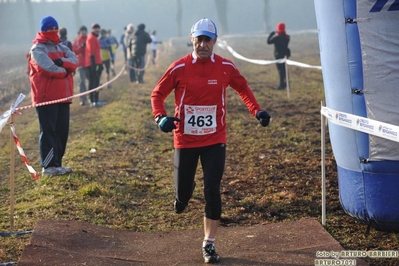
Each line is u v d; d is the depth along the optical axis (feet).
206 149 16.15
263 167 27.30
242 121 40.01
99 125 39.24
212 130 16.05
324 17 18.60
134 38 65.98
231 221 20.20
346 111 18.43
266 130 36.55
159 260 16.61
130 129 37.63
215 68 15.96
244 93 16.66
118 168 27.71
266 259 16.31
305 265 15.75
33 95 25.12
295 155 29.60
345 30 17.95
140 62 66.39
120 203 22.04
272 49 118.11
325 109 18.85
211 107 15.97
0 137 39.22
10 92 57.72
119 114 43.88
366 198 18.62
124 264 16.28
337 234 18.58
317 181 24.59
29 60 25.30
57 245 17.26
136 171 27.32
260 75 72.08
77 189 23.58
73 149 31.76
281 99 50.42
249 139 33.96
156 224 20.06
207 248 16.14
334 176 25.30
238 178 25.59
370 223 18.84
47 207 21.27
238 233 18.75
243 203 21.98
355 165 18.69
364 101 17.93
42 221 19.22
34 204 21.74
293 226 18.97
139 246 17.84
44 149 25.53
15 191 24.34
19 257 16.80
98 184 24.00
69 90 25.71
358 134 18.29
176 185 16.63
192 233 18.88
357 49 17.83
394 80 17.49
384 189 18.15
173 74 15.94
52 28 24.91
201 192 23.45
